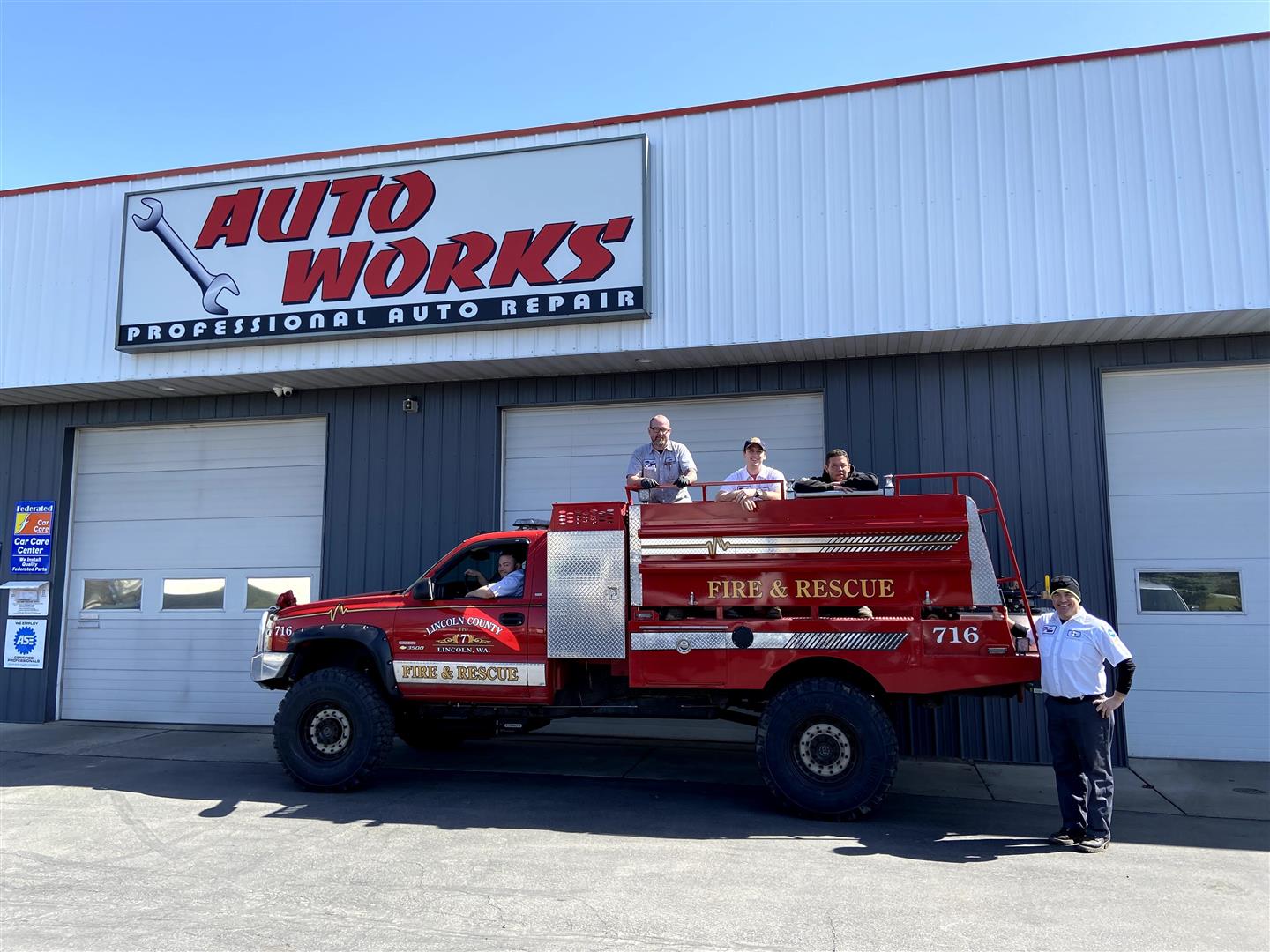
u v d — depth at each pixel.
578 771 7.80
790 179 8.67
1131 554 8.55
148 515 11.13
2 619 11.11
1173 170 7.85
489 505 9.84
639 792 7.02
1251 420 8.46
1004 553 8.49
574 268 8.95
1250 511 8.38
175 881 4.91
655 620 6.48
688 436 9.65
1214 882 4.91
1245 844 5.70
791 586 6.29
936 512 6.13
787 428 9.38
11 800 6.87
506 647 6.78
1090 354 8.60
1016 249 8.05
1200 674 8.33
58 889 4.81
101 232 10.41
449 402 10.13
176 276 9.95
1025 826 6.07
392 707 7.22
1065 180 8.03
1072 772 5.67
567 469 9.92
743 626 6.31
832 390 9.12
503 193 9.20
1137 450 8.65
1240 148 7.75
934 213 8.28
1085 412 8.55
